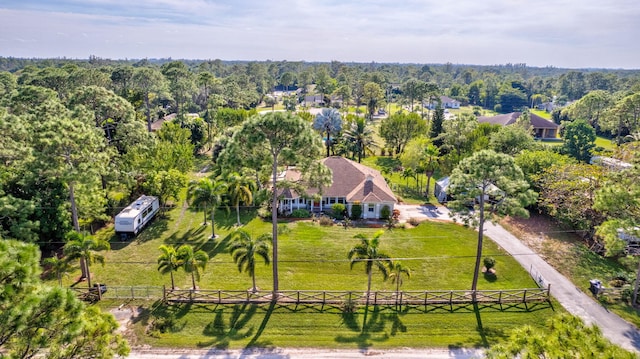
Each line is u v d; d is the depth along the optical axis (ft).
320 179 100.37
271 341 87.81
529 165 166.71
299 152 96.58
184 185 164.14
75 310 45.55
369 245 98.37
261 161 96.84
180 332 90.43
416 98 444.96
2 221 104.88
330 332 91.25
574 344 46.80
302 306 100.58
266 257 100.89
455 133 222.89
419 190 200.85
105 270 116.98
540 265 121.49
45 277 112.47
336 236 141.49
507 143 204.44
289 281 112.98
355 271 118.83
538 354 48.24
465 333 91.56
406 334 90.94
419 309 100.01
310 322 94.58
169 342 86.74
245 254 102.06
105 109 175.22
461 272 118.62
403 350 85.40
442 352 84.94
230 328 92.07
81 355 48.55
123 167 160.45
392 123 257.96
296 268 120.16
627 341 87.40
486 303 102.68
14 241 44.60
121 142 178.50
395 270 99.91
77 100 182.80
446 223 153.69
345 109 493.36
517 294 104.73
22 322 39.50
